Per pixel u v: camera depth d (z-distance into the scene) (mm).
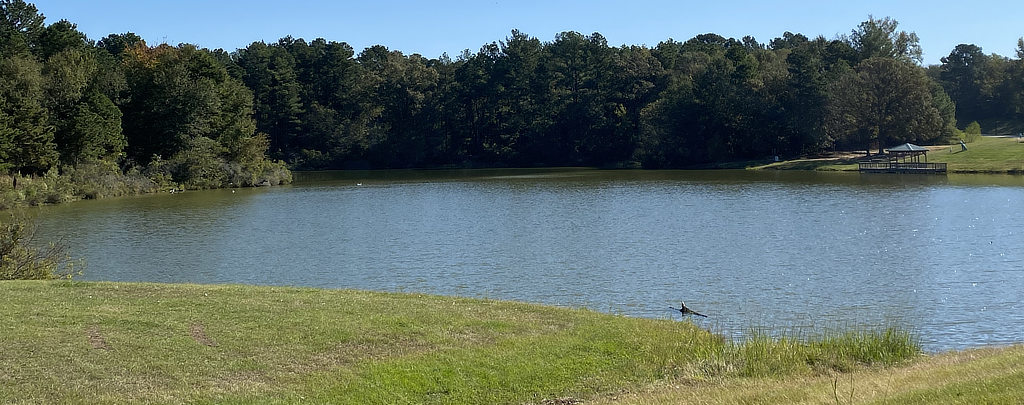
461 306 19562
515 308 19578
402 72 139625
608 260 33281
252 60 131250
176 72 83125
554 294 26859
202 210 57344
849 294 26266
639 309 24531
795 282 28250
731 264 31938
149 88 82938
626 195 66188
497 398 13586
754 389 13164
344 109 136250
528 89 133625
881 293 26328
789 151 112938
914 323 22453
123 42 122875
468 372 14484
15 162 63625
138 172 77250
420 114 136250
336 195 71688
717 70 115375
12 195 58156
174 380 13555
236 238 41812
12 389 12766
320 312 18125
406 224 47594
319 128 130250
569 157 131000
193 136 85062
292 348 15406
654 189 72188
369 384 13719
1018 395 10484
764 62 121375
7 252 24281
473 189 77188
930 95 100000
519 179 93062
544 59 133875
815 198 59688
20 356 14195
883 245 36031
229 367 14273
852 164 97750
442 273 31031
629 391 13930
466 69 135875
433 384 13953
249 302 18953
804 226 43250
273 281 29812
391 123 137000
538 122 130500
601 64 130000
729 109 112312
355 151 131125
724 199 60438
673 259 33281
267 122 126812
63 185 64688
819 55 119938
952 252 33688
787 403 11742
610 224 45781
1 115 59938
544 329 17516
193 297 19406
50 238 41719
